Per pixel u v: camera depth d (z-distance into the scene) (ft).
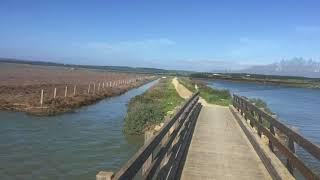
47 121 83.61
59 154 56.90
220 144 42.57
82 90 159.53
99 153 58.59
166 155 26.71
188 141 43.27
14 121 81.05
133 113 72.69
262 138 39.24
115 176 13.30
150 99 120.06
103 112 103.91
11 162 51.70
